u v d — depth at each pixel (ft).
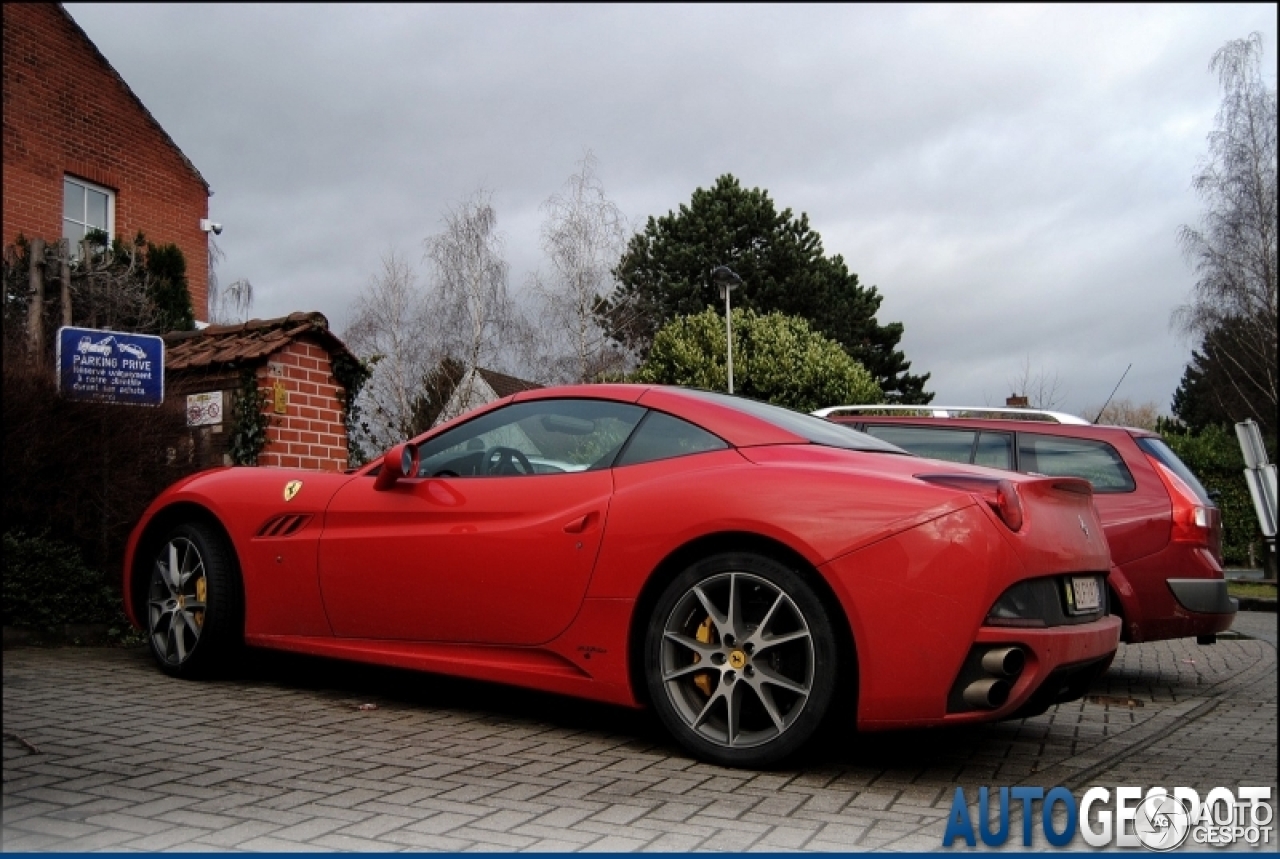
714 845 10.03
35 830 9.87
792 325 102.01
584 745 13.85
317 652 16.05
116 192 48.06
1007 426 22.81
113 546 21.56
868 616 11.92
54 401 20.36
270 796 11.16
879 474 12.65
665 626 13.08
